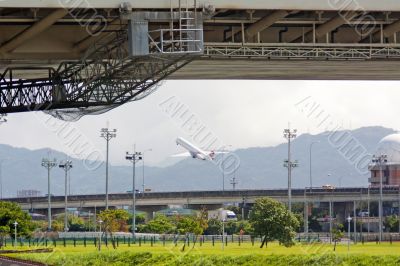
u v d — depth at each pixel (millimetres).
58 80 113188
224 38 111500
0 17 102188
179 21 99125
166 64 105500
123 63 105188
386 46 111375
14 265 160625
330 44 110375
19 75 122250
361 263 157500
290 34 113562
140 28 99125
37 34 107625
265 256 164125
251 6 100938
